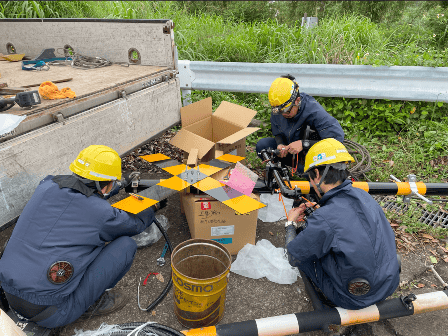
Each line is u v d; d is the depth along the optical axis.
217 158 2.85
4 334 1.33
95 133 2.41
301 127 3.11
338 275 1.86
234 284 2.51
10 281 1.74
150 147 4.32
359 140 4.16
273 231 3.04
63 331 2.13
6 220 1.92
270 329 1.95
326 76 4.08
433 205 3.31
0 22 3.70
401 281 2.54
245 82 4.30
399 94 3.92
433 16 7.10
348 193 1.86
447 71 3.73
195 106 3.19
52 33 3.49
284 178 2.55
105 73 2.93
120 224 1.99
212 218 2.49
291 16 11.74
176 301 2.08
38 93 2.10
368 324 2.21
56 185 1.85
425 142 4.06
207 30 6.42
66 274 1.80
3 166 1.83
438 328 2.20
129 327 1.96
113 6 6.72
